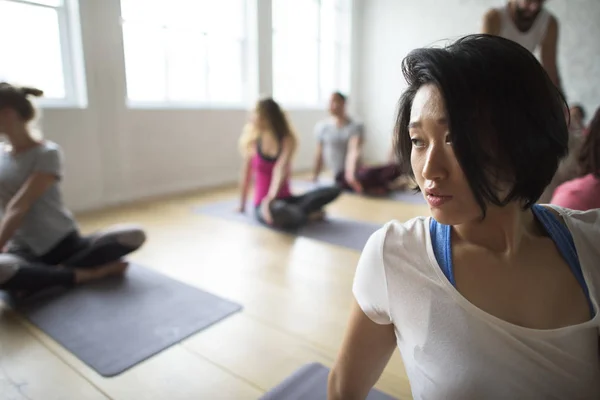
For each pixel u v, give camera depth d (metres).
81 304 1.76
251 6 4.65
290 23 5.46
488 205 0.44
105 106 3.52
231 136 4.69
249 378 1.31
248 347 1.48
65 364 1.38
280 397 1.20
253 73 4.80
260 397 1.21
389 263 0.50
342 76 6.40
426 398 0.53
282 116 2.99
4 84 1.71
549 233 0.49
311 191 3.12
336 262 2.29
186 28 4.19
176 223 3.04
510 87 0.39
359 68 6.49
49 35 3.22
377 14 6.20
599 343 0.49
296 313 1.72
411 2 5.86
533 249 0.48
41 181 1.76
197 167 4.40
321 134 4.34
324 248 2.52
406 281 0.49
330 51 6.18
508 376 0.47
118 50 3.54
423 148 0.45
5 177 1.79
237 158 4.80
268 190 3.04
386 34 6.16
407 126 0.50
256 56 4.75
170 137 4.08
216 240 2.65
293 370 1.35
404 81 0.48
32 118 1.77
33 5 3.10
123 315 1.68
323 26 5.96
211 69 4.52
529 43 2.04
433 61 0.41
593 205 1.05
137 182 3.87
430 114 0.42
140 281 2.00
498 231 0.47
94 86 3.42
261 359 1.41
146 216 3.24
